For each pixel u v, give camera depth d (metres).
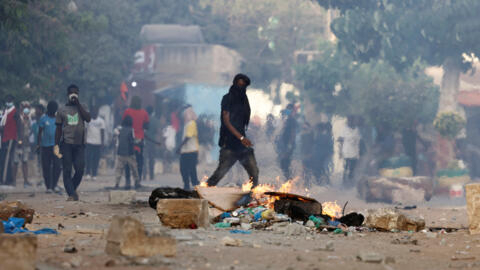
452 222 36.12
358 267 16.97
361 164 72.75
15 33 69.06
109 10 114.56
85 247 19.70
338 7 78.31
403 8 74.12
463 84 79.12
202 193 31.02
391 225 28.31
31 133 70.69
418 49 73.31
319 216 29.66
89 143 75.38
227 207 30.38
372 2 77.12
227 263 17.28
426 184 59.50
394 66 75.31
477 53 70.69
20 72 72.12
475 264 18.20
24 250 14.69
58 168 56.69
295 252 19.73
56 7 77.12
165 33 136.88
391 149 68.75
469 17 69.50
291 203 30.14
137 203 42.25
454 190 65.25
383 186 58.53
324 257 18.83
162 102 128.75
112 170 97.44
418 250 21.22
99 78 104.25
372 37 75.31
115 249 17.95
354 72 88.69
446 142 68.19
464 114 73.94
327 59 90.69
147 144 80.44
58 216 34.03
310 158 70.75
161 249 17.81
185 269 16.06
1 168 64.94
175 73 129.62
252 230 27.23
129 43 120.38
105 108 108.44
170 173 96.81
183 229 25.73
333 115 90.56
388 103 69.56
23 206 27.56
